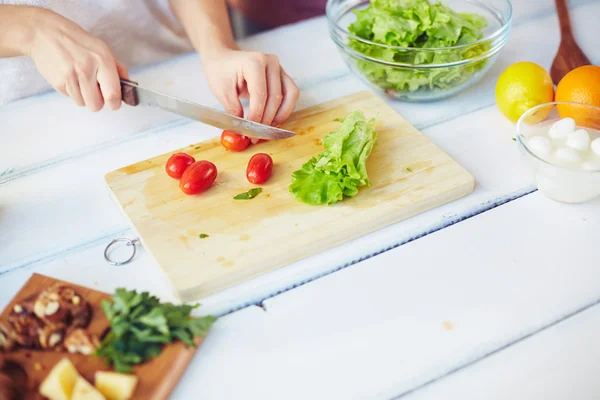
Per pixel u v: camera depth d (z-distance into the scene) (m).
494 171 1.11
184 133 1.22
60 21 1.20
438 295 0.89
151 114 1.27
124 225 1.02
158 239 0.95
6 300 0.90
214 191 1.04
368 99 1.26
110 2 1.46
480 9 1.41
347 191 1.01
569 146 1.00
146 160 1.11
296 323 0.86
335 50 1.47
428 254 0.96
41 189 1.09
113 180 1.06
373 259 0.95
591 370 0.79
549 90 1.16
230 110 1.20
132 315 0.81
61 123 1.25
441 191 1.03
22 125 1.25
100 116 1.27
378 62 1.18
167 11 1.58
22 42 1.18
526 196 1.05
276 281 0.93
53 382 0.73
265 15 2.11
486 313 0.86
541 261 0.93
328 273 0.94
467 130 1.21
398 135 1.15
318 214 1.00
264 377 0.80
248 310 0.88
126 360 0.78
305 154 1.12
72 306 0.84
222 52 1.28
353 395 0.77
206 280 0.89
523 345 0.82
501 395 0.77
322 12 2.04
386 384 0.78
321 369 0.80
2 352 0.79
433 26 1.24
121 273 0.94
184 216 0.99
